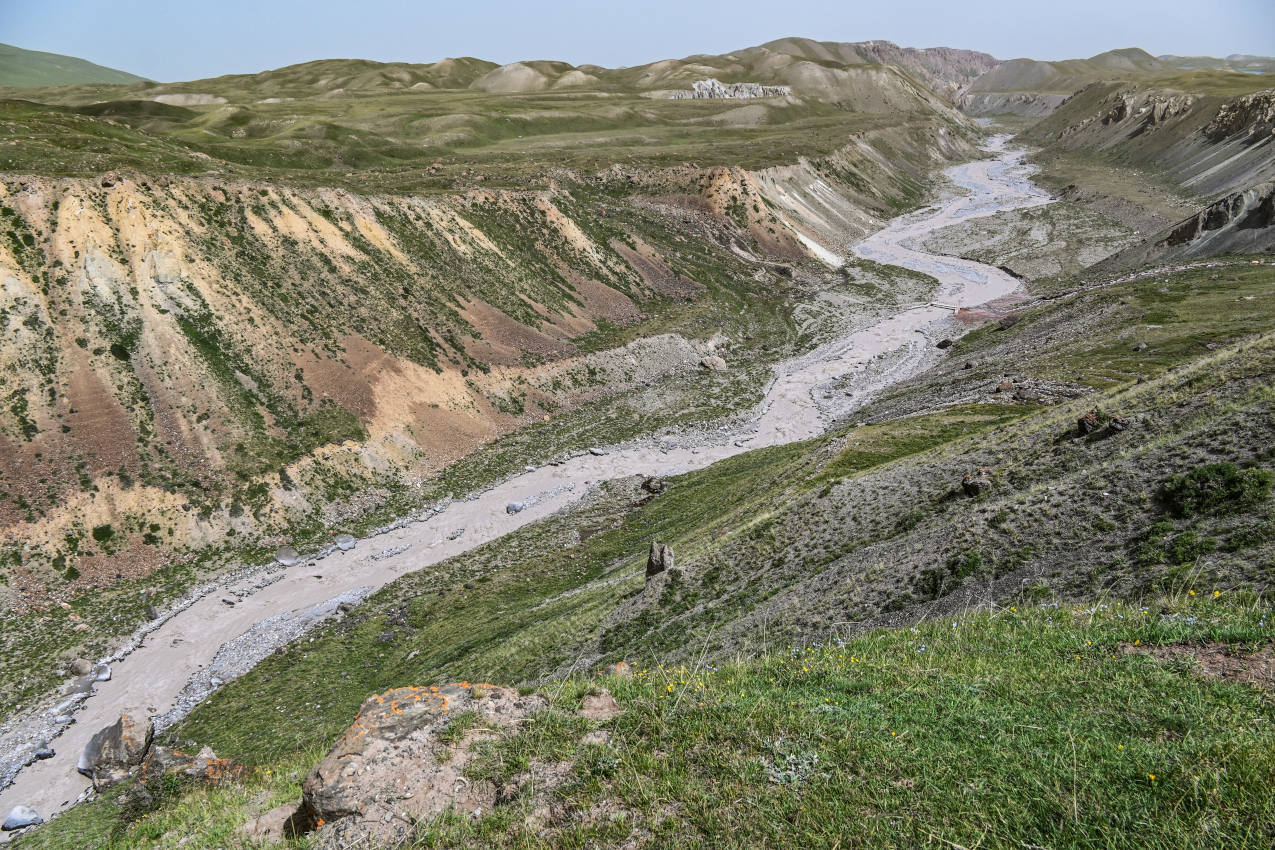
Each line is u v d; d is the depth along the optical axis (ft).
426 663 158.20
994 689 39.52
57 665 174.29
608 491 261.24
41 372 222.48
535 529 237.04
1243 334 229.86
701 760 34.14
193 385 244.22
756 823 29.25
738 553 138.10
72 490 209.87
